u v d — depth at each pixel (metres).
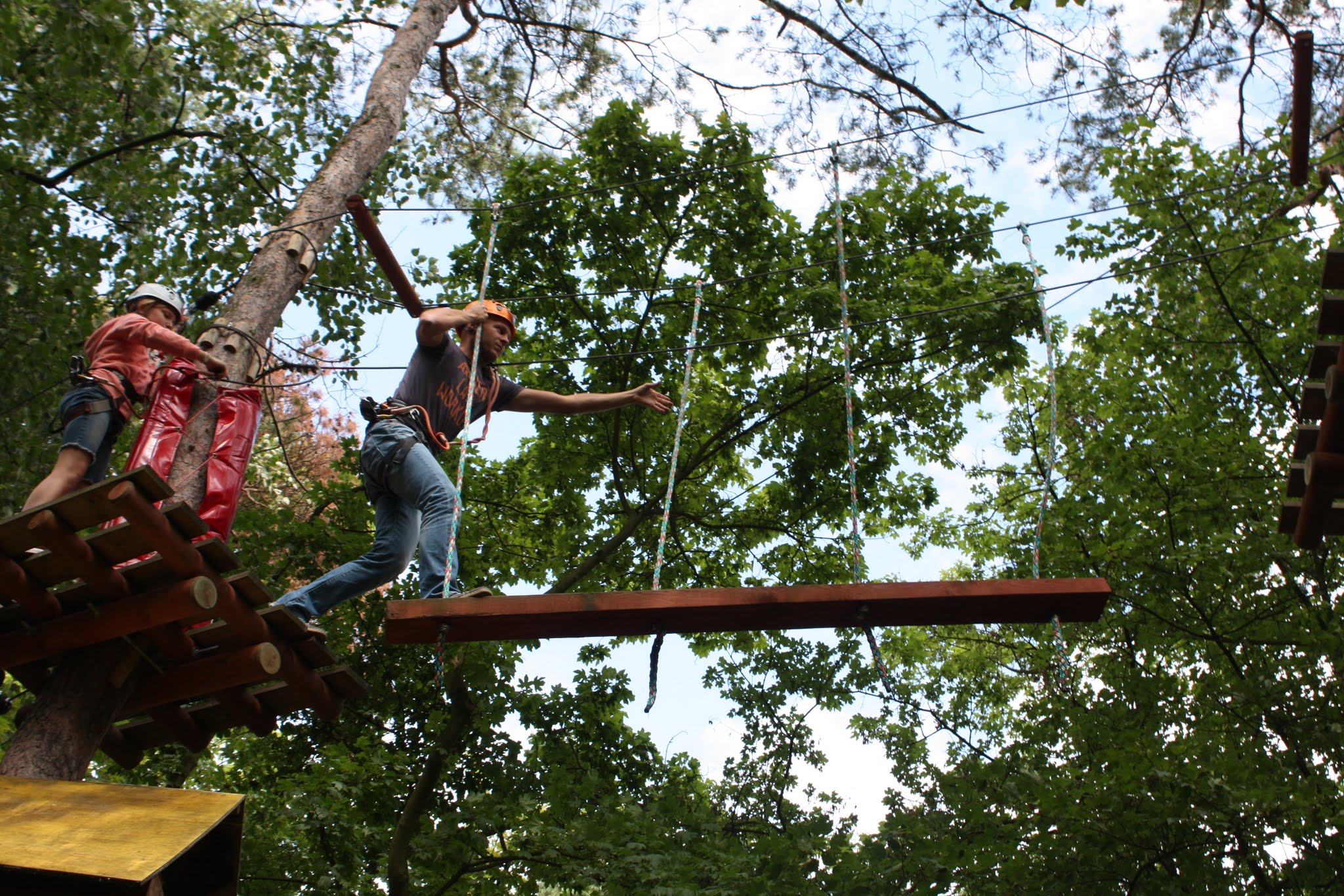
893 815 10.16
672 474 4.71
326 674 5.42
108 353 5.61
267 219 11.17
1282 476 12.22
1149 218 12.64
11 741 4.91
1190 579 11.90
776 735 12.37
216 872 4.36
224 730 5.65
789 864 8.95
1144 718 11.27
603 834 9.16
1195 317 13.19
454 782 11.34
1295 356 12.75
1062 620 4.46
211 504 5.52
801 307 11.90
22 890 3.77
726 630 4.47
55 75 10.57
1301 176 6.07
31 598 4.77
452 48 11.35
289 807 8.84
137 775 10.77
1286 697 11.20
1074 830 9.01
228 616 4.86
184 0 11.76
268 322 6.50
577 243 12.51
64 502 4.40
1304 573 12.01
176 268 10.86
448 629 4.36
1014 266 12.58
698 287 5.49
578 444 13.23
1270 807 8.91
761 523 13.59
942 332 11.95
